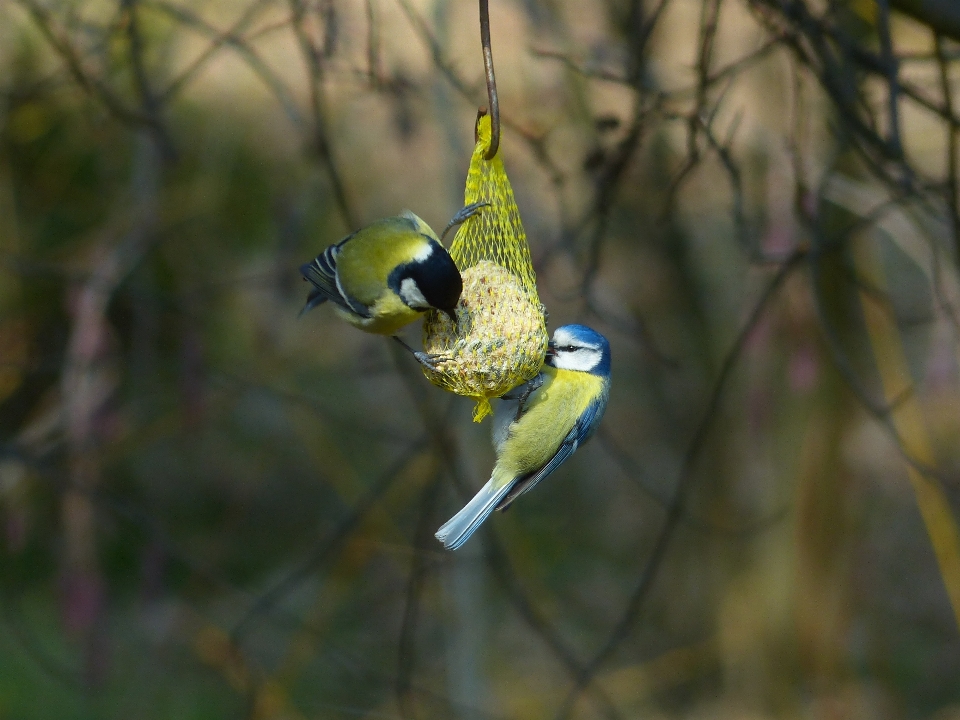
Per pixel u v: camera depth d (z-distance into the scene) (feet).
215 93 41.91
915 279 47.34
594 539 53.98
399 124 33.19
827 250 26.99
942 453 44.65
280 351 46.73
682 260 38.73
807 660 41.29
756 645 41.96
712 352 39.52
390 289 23.29
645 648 48.85
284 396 36.99
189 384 37.93
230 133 41.88
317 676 44.83
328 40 25.55
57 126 39.55
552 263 32.94
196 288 38.60
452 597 42.22
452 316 21.80
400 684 32.58
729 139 24.58
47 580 45.14
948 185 22.70
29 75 35.96
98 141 37.99
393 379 51.80
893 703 44.24
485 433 43.83
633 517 54.29
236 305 43.37
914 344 43.37
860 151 23.13
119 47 32.53
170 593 47.01
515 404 25.18
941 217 24.17
